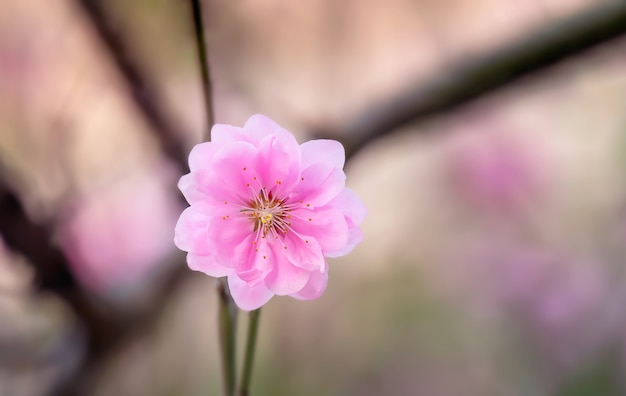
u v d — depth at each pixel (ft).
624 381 1.95
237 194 1.13
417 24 1.84
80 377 1.46
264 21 1.65
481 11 1.70
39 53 1.50
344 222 1.12
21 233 1.31
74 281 1.38
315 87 1.81
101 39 1.33
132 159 1.59
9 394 1.49
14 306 1.48
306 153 1.15
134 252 1.58
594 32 1.33
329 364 1.96
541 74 1.37
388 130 1.39
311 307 1.97
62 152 1.44
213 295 1.86
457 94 1.37
